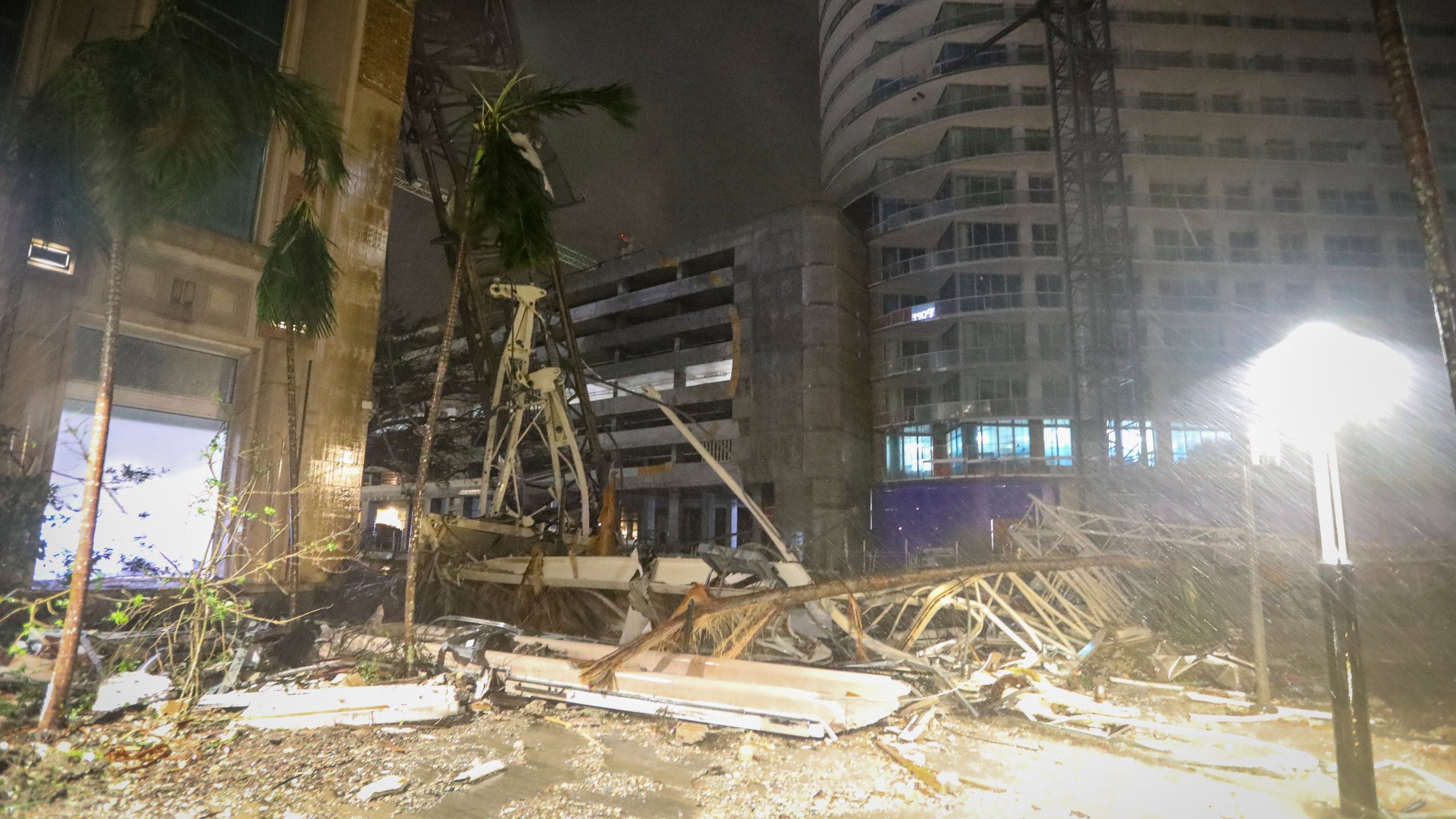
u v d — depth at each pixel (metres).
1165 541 12.47
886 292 43.53
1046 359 38.16
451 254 18.02
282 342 11.49
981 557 21.84
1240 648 9.19
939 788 4.55
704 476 42.84
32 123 6.30
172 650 6.96
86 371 9.53
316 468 11.76
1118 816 4.17
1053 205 39.28
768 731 5.63
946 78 41.97
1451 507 30.50
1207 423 36.53
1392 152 41.22
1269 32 41.44
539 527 15.12
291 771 4.69
